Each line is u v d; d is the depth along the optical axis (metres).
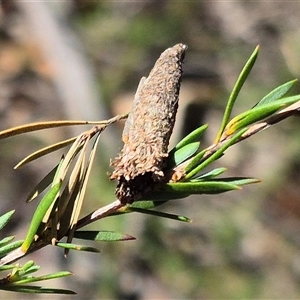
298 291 0.89
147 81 0.26
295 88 1.01
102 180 0.82
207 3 1.13
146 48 1.10
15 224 0.90
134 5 1.13
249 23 1.12
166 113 0.26
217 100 1.05
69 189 0.26
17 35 1.12
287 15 1.12
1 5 1.13
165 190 0.26
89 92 1.03
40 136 0.97
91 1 1.14
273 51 1.09
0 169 0.94
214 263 0.90
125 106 1.03
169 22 1.11
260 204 0.97
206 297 0.86
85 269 0.86
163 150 0.26
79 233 0.26
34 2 1.11
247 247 0.92
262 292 0.88
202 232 0.93
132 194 0.26
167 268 0.87
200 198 0.96
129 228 0.84
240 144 1.03
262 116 0.26
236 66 1.09
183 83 1.07
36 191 0.26
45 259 0.86
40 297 0.82
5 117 1.05
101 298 0.84
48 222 0.26
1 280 0.26
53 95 1.06
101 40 1.11
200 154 0.26
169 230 0.90
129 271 0.86
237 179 0.26
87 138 0.26
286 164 1.00
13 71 1.09
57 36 1.09
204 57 1.10
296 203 0.97
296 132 1.02
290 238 0.94
